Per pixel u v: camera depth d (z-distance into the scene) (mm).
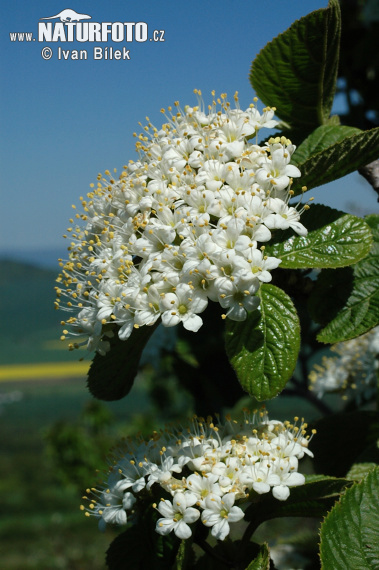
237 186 206
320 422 269
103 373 232
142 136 226
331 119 253
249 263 193
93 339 213
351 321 211
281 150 206
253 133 220
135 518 219
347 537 192
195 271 195
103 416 1202
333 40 229
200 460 204
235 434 217
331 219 208
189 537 198
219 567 219
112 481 217
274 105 248
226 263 196
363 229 205
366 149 206
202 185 208
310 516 213
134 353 229
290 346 193
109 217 222
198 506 203
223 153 209
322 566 189
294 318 196
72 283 230
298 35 228
